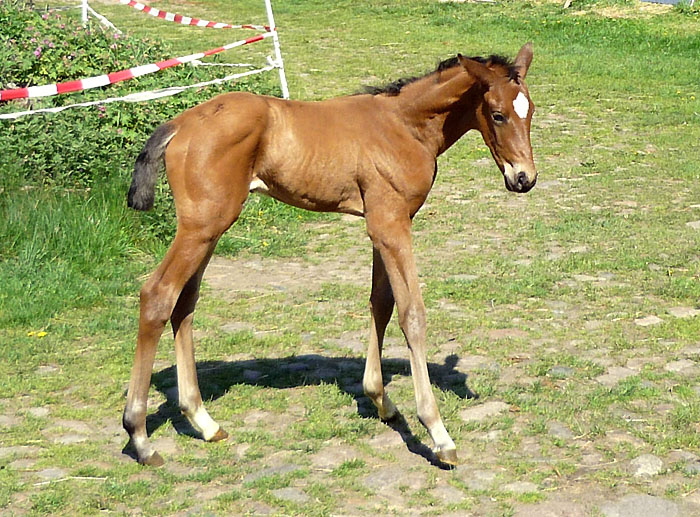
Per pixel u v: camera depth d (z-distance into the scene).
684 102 13.91
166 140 4.74
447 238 8.77
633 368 5.91
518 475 4.63
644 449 4.86
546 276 7.58
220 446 4.96
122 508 4.35
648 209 9.48
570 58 16.75
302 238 8.91
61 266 7.46
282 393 5.64
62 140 8.67
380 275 5.08
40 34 11.09
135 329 6.61
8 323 6.57
